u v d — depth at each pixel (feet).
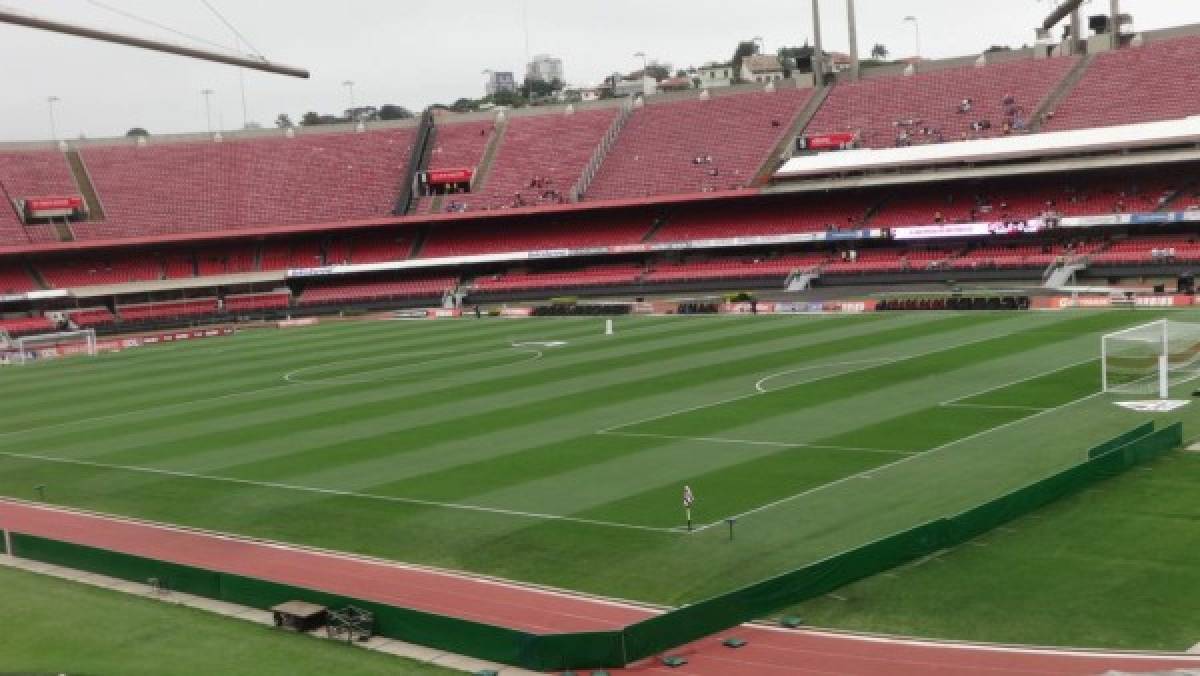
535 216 443.73
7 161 447.42
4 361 355.15
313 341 344.08
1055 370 200.75
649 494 137.39
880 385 197.47
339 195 456.86
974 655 84.99
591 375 232.12
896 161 357.82
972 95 394.32
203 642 97.71
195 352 337.52
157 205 442.50
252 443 186.91
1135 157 320.91
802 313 320.50
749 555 112.98
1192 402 168.55
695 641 91.15
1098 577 98.89
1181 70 356.18
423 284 442.50
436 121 498.69
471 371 250.98
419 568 117.19
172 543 133.28
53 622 105.19
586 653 87.51
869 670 83.56
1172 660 81.97
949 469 139.13
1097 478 128.06
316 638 97.96
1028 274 334.65
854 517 122.31
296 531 134.41
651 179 423.64
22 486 170.81
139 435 203.00
